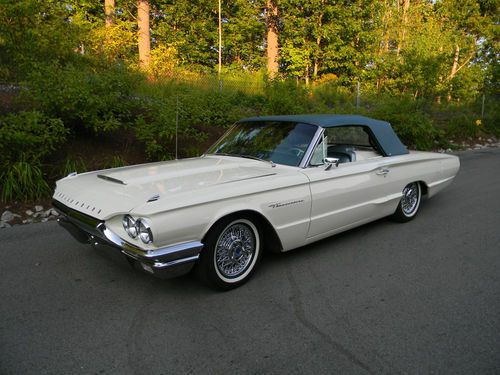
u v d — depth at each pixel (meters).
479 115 16.77
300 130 4.07
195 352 2.47
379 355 2.45
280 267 3.76
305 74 21.78
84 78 6.77
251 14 23.28
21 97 6.48
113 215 2.83
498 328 2.75
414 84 14.95
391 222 5.22
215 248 3.12
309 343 2.57
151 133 7.11
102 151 7.13
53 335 2.63
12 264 3.74
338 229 4.16
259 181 3.37
